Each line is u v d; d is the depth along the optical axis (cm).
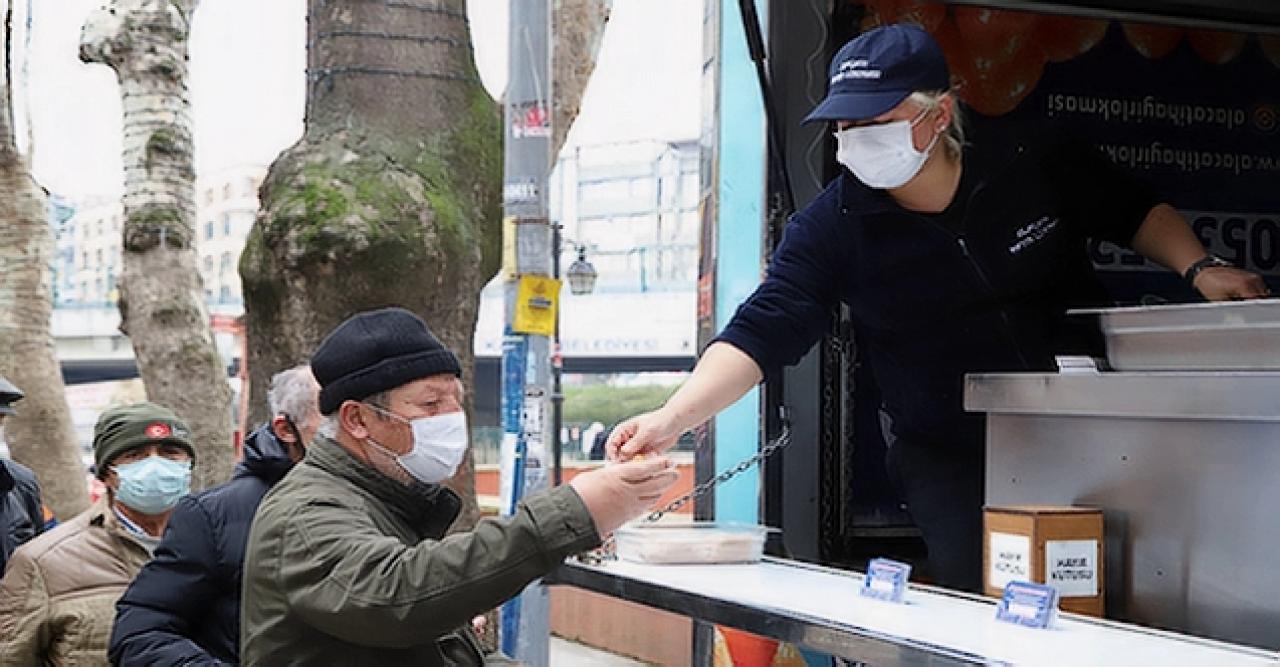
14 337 1014
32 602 393
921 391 349
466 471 610
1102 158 344
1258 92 462
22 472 592
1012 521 260
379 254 575
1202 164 459
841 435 402
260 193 613
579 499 218
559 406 644
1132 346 262
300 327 580
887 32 311
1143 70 454
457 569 213
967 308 336
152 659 323
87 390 2181
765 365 327
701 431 427
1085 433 267
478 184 624
